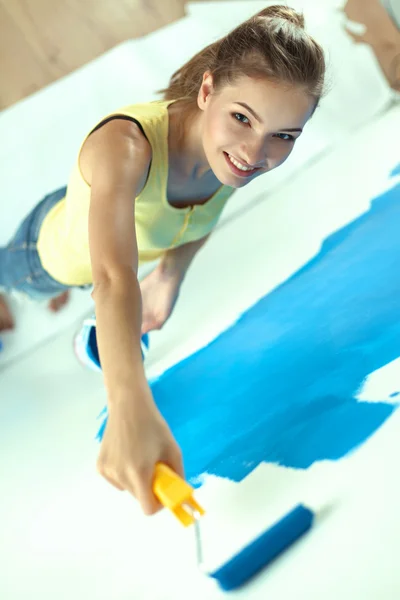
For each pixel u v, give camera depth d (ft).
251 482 2.87
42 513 3.31
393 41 5.61
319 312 3.62
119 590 2.73
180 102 2.99
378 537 2.42
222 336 3.89
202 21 5.82
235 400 3.35
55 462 3.60
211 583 2.56
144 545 2.86
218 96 2.57
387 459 2.66
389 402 2.87
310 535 2.55
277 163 2.67
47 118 5.49
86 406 3.92
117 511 3.11
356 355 3.20
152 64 5.63
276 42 2.42
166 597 2.61
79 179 3.02
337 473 2.71
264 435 3.06
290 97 2.45
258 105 2.46
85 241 3.50
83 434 3.72
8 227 5.14
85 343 3.99
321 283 3.86
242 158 2.60
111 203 2.56
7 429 3.97
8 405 4.14
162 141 2.89
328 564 2.43
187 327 4.16
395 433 2.73
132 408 2.15
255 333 3.76
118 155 2.69
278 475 2.84
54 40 6.11
